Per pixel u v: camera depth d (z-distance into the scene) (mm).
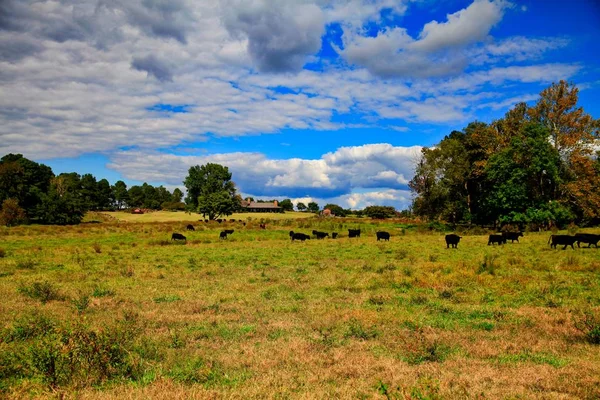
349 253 30453
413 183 67375
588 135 51312
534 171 49750
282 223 76438
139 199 190375
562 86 53750
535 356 8344
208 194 104125
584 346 8930
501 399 6102
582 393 6348
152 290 16516
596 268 19344
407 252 29672
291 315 12211
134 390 6488
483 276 17844
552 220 49250
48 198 84812
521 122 59500
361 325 10602
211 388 6703
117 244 40625
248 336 10070
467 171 65312
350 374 7465
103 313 12344
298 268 22547
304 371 7629
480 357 8422
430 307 13031
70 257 29406
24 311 12633
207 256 29641
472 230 52844
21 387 6539
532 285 15781
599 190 50375
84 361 7402
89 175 163875
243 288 16906
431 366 7781
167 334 10102
